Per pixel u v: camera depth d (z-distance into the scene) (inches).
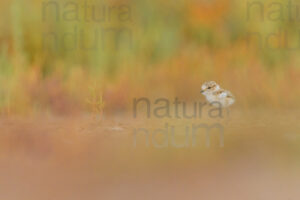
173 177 168.7
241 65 379.9
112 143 224.7
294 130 248.7
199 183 164.9
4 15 390.3
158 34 409.1
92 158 197.2
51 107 315.6
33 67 349.4
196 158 195.2
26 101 318.3
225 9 425.4
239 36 414.3
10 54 359.9
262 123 270.4
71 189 158.6
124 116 300.8
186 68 380.2
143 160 193.6
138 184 163.9
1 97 317.1
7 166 184.7
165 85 363.3
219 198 150.2
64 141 229.1
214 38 414.3
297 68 371.2
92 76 355.9
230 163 187.6
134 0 422.0
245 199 151.0
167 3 428.1
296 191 156.6
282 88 349.7
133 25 411.8
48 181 165.8
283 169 178.1
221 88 332.2
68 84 340.5
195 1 431.5
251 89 351.3
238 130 251.4
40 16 387.5
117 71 368.2
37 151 207.9
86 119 289.7
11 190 158.2
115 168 179.6
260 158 193.5
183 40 413.7
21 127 264.1
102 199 150.0
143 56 390.9
